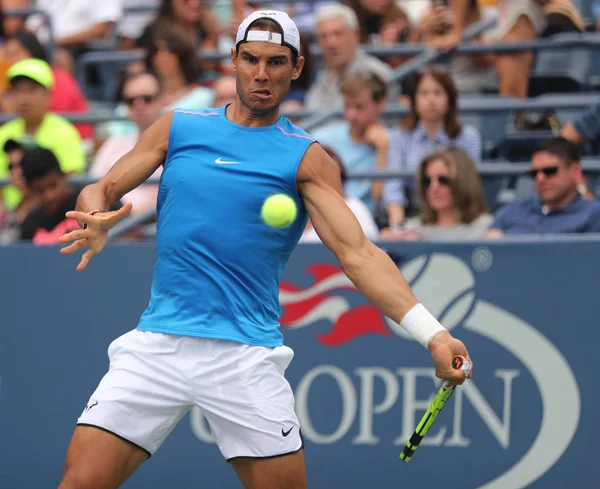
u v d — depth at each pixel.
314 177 10.91
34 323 16.61
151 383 10.85
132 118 22.55
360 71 21.72
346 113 21.59
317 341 16.19
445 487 15.98
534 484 15.93
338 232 10.68
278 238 11.02
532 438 15.92
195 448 16.25
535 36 24.53
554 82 25.06
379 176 18.78
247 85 10.81
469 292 15.98
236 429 10.91
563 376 15.86
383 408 16.09
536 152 17.64
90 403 10.93
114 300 16.45
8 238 20.33
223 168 10.92
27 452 16.58
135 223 18.16
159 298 11.08
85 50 30.59
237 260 10.88
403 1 29.86
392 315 10.38
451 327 16.03
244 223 10.87
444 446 15.98
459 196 18.23
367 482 16.06
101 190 10.98
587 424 15.84
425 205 18.56
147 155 11.28
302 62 11.03
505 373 15.95
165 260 11.05
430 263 16.03
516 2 24.33
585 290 15.80
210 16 28.92
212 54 26.36
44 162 18.59
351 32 23.70
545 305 15.88
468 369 10.11
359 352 16.11
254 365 10.88
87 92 30.77
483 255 15.95
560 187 17.50
